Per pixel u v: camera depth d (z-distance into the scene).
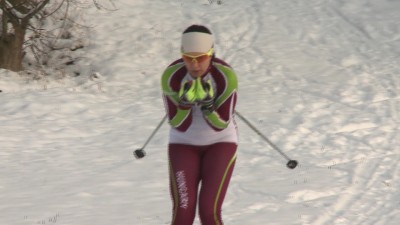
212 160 15.38
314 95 45.25
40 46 57.03
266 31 60.94
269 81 49.78
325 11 65.12
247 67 53.28
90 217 22.34
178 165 15.38
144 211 23.08
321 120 39.06
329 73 50.94
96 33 59.75
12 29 55.25
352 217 22.67
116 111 42.41
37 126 37.97
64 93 45.44
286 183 26.89
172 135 15.91
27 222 21.83
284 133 36.03
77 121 39.66
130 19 62.84
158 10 65.56
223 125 15.14
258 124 38.06
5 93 45.31
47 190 26.11
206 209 14.85
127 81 50.81
